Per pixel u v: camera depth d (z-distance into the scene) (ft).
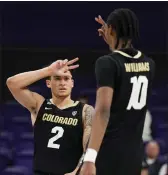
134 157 28.60
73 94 98.89
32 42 106.22
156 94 100.53
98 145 26.96
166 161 73.20
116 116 28.22
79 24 107.45
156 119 94.68
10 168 77.36
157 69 103.55
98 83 27.73
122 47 29.14
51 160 37.83
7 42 105.29
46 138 38.14
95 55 103.09
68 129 37.86
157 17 107.34
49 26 106.83
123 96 28.17
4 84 100.37
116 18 29.12
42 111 38.55
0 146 83.61
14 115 94.99
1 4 105.19
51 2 106.83
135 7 107.34
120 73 28.04
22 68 102.27
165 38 107.04
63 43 106.83
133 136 28.66
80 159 35.01
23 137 86.69
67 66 37.96
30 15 106.32
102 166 28.19
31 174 79.61
